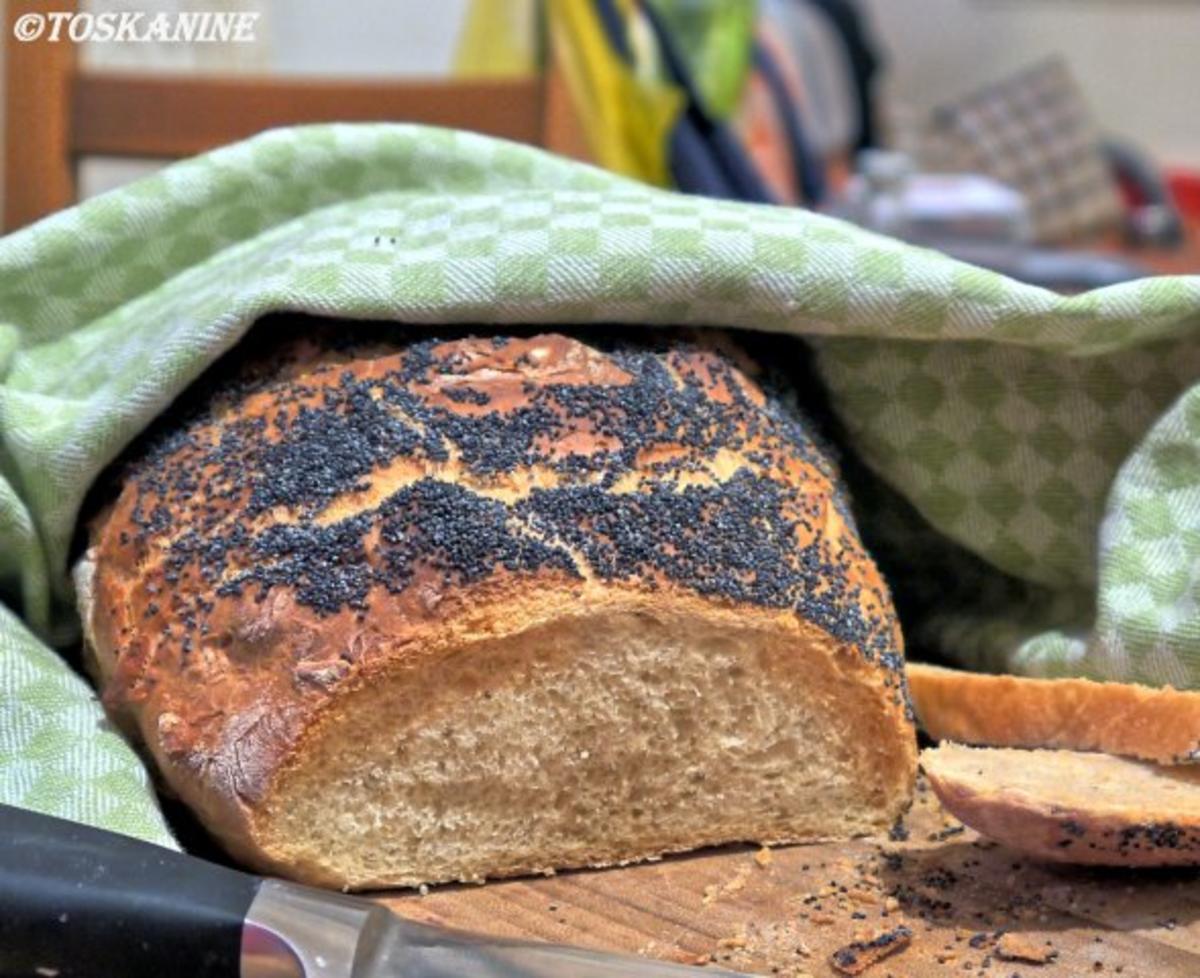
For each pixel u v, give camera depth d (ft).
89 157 2.72
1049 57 8.41
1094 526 1.77
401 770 1.50
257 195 1.86
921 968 1.39
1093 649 1.69
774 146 4.75
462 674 1.49
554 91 2.79
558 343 1.65
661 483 1.56
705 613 1.52
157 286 1.88
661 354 1.67
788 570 1.56
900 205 4.73
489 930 1.46
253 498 1.56
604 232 1.65
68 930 1.30
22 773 1.52
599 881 1.54
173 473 1.63
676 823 1.57
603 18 2.89
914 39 8.58
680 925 1.46
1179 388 1.72
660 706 1.54
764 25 5.24
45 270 1.82
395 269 1.64
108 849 1.34
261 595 1.50
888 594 1.67
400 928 1.30
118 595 1.61
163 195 1.83
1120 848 1.46
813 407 1.85
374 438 1.56
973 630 1.83
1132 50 8.27
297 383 1.65
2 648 1.64
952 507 1.81
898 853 1.57
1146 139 8.38
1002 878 1.51
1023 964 1.39
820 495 1.64
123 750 1.55
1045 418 1.76
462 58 3.41
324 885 1.51
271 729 1.46
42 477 1.70
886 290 1.66
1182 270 5.30
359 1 4.30
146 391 1.65
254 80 2.71
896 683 1.59
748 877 1.54
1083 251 6.19
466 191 1.88
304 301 1.62
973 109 7.18
